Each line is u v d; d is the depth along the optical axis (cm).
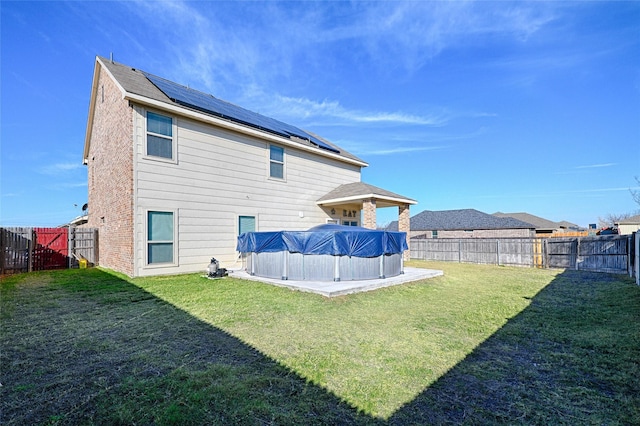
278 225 1306
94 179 1369
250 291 726
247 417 241
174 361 346
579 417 249
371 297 689
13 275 966
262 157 1252
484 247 1609
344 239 825
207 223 1064
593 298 723
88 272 1013
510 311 598
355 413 249
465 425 237
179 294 692
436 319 535
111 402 259
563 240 1346
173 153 984
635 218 2981
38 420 233
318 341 415
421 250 1898
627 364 354
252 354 369
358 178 1753
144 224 916
